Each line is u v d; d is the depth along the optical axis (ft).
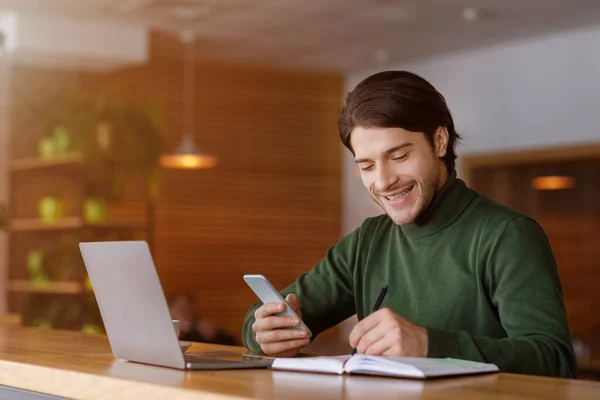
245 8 23.48
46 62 25.64
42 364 6.90
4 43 24.20
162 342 6.54
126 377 5.95
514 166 29.19
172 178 30.22
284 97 32.19
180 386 5.45
